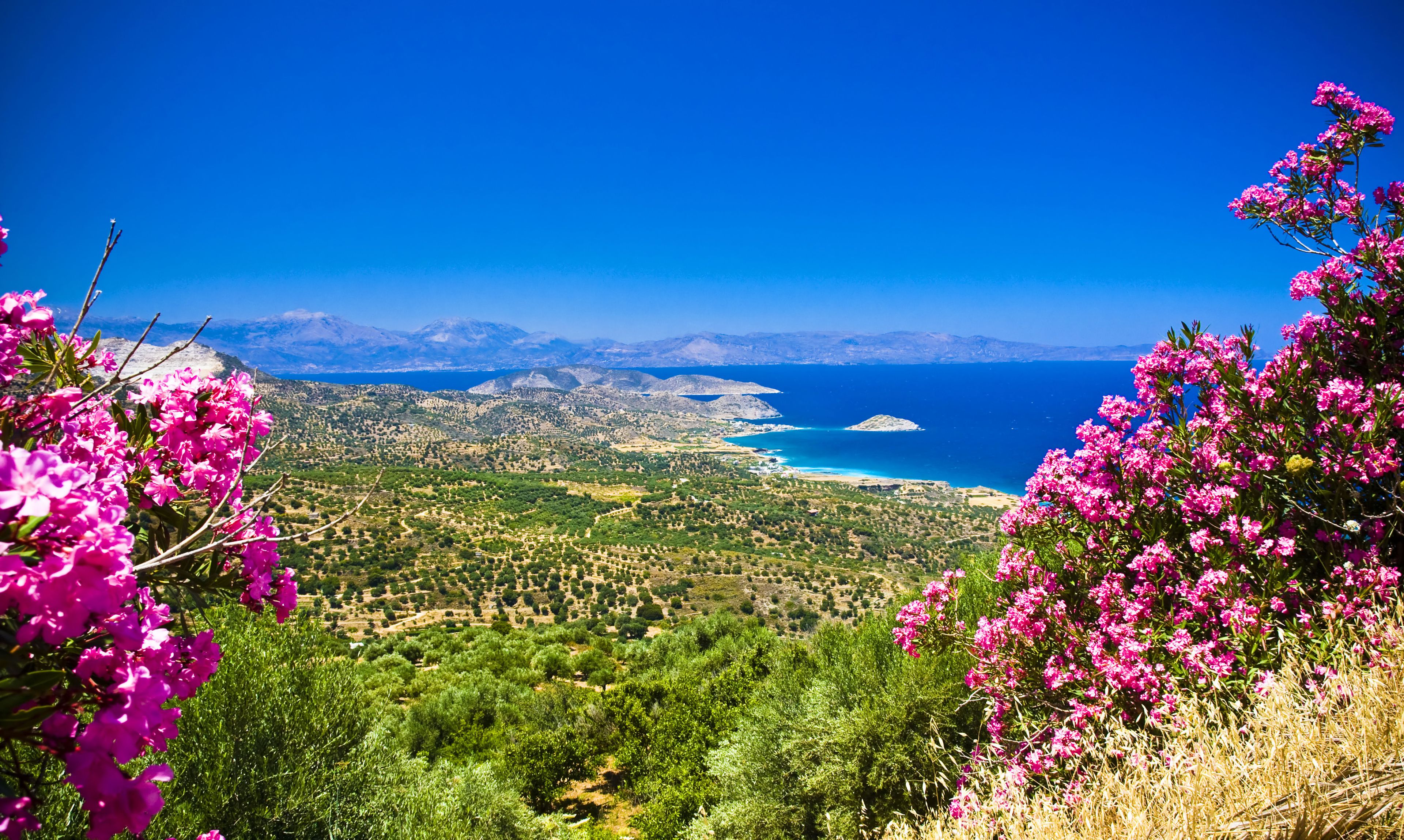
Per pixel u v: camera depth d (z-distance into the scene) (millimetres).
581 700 24516
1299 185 4645
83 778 1388
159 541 2180
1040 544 5113
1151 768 2783
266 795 6535
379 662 31031
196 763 6254
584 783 21141
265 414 2469
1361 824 1922
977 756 4523
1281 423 4082
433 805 8461
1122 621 4148
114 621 1496
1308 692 2766
